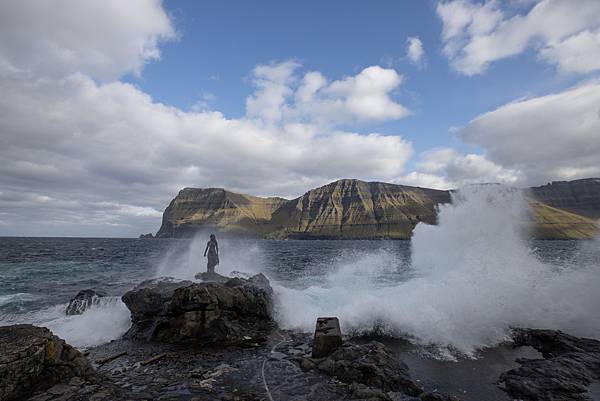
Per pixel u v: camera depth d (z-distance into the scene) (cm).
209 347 1171
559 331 1189
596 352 1030
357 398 772
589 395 788
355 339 1238
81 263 4091
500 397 806
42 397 733
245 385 845
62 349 870
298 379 885
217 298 1338
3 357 732
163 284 1669
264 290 1548
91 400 727
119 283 2505
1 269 3366
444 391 837
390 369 909
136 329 1341
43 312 1606
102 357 1077
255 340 1248
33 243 9962
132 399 748
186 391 804
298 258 4891
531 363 975
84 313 1540
